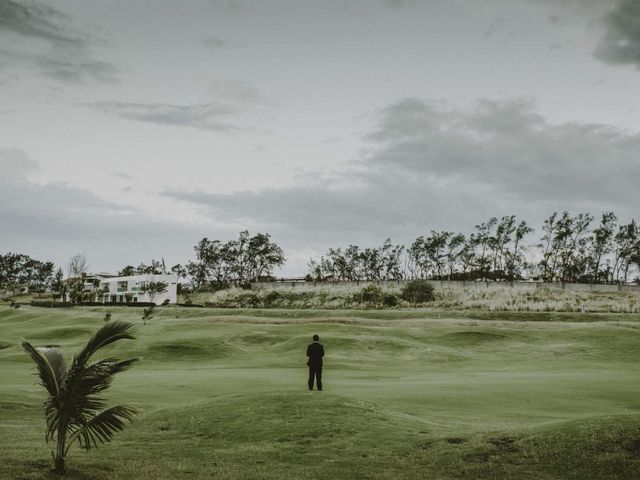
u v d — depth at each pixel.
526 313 76.19
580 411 20.81
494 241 135.75
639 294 97.44
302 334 59.53
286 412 16.55
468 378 33.12
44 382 11.59
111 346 52.56
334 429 15.07
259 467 12.27
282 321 73.69
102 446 14.31
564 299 93.19
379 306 100.88
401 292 108.56
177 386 26.92
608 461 11.64
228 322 74.19
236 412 16.89
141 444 14.55
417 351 50.69
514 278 135.12
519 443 13.05
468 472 11.88
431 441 13.88
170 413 17.61
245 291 135.25
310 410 16.61
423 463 12.57
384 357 49.06
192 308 101.06
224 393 24.88
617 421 13.21
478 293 103.56
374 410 17.25
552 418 19.06
